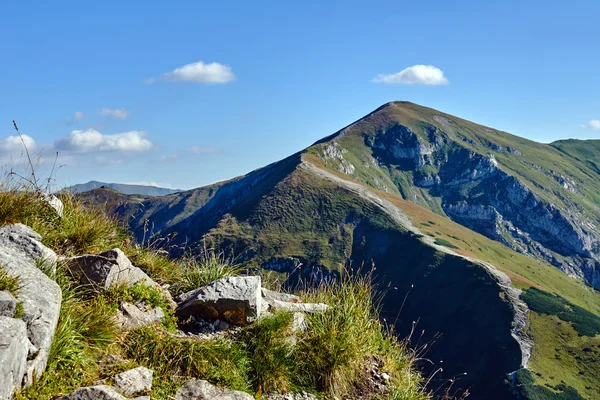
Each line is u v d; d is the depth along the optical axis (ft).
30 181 23.95
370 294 26.61
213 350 18.75
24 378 13.16
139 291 20.76
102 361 16.38
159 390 16.38
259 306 22.20
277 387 19.39
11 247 18.80
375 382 22.03
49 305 15.34
